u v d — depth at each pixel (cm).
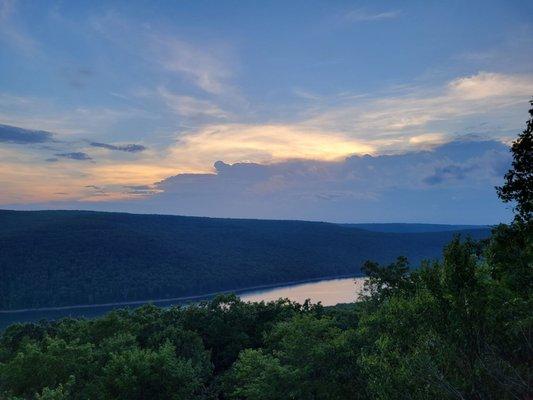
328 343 3416
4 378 5153
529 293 1733
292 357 3588
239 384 4838
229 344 7212
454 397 1681
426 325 2000
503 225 1808
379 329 3108
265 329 7350
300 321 3831
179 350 6034
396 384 1873
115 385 4259
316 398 3316
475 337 1792
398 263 4869
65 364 5250
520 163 1747
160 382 4228
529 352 1736
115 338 5984
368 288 4953
